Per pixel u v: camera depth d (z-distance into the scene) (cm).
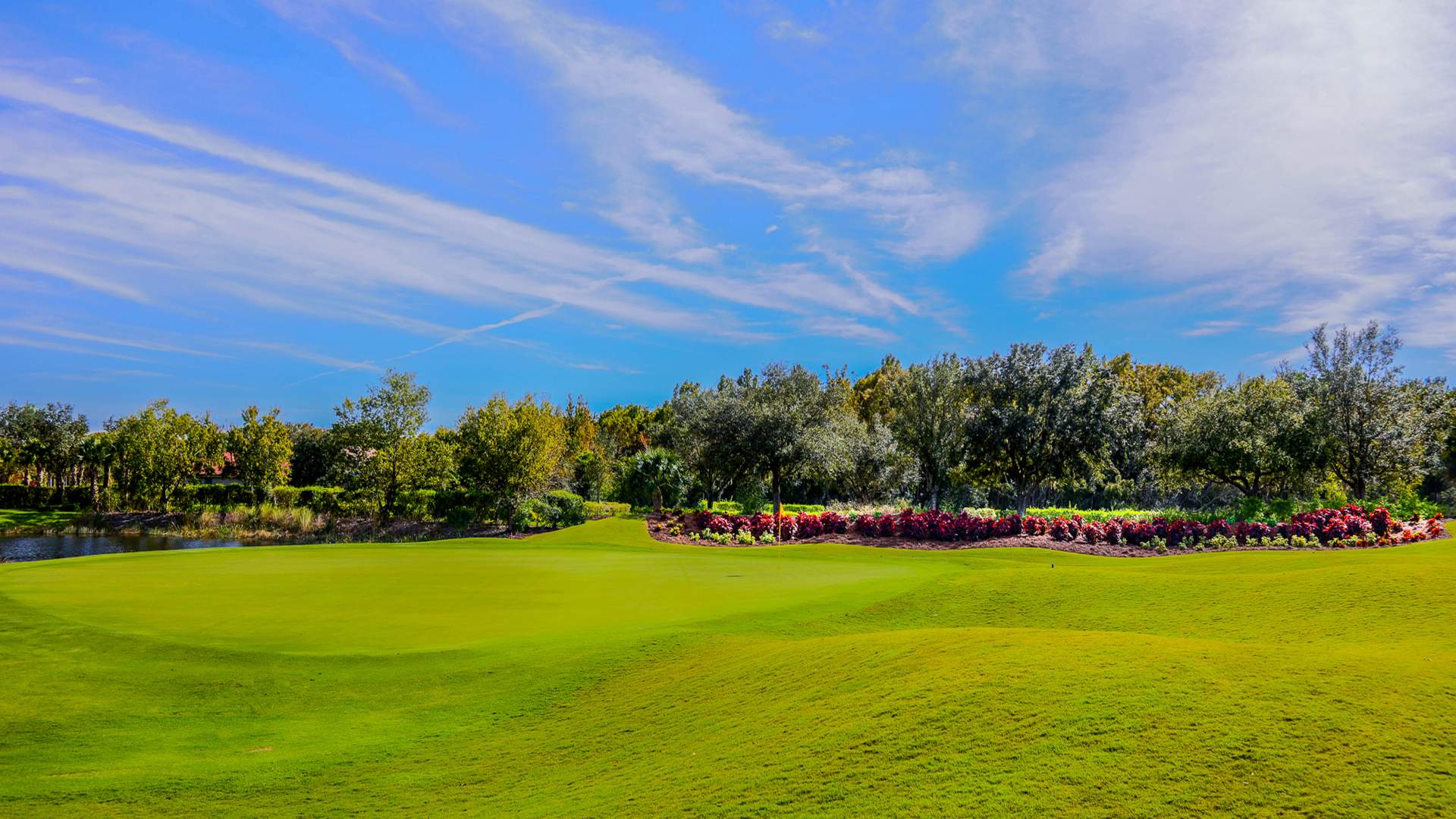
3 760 772
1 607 1280
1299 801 457
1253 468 3064
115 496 4991
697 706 804
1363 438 3041
